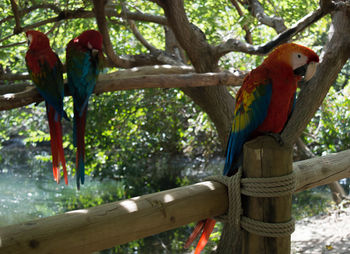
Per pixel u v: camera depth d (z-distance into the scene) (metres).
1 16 5.54
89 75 2.55
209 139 8.47
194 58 4.42
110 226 1.17
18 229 1.05
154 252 6.37
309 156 7.12
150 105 7.29
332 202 7.77
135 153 8.66
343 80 9.31
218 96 4.94
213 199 1.45
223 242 4.83
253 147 1.43
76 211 1.16
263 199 1.43
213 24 5.94
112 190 10.12
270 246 1.45
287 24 6.05
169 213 1.31
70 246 1.11
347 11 3.94
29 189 10.31
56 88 2.44
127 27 5.18
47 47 2.54
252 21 4.95
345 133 7.25
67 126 13.42
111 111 6.91
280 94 2.13
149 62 5.26
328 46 4.01
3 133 7.98
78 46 2.59
